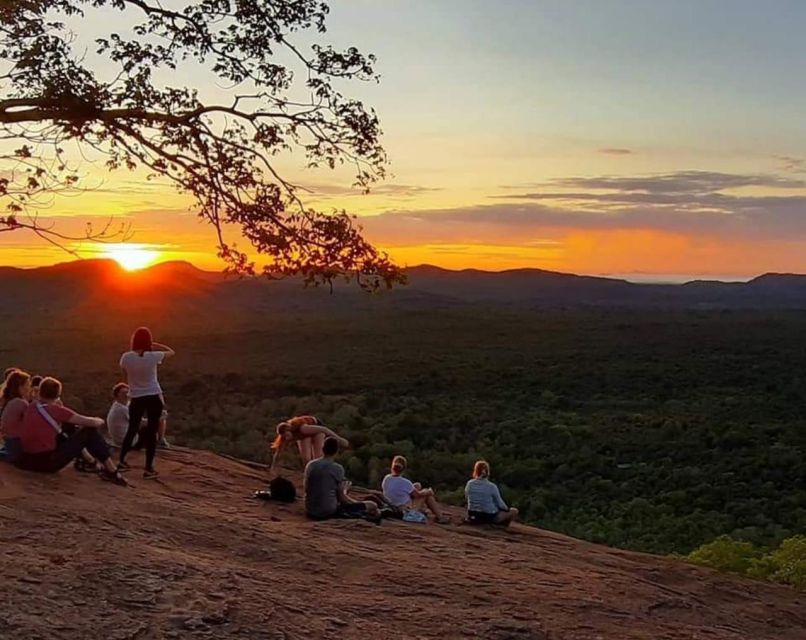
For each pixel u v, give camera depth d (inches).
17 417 330.3
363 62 311.9
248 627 197.0
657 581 352.8
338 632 209.0
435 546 336.5
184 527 290.7
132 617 188.9
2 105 282.8
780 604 353.1
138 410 379.9
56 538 239.5
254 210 289.9
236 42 307.3
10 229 282.2
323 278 290.2
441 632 225.0
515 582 292.0
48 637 169.8
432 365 3464.6
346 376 3038.9
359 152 313.6
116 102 296.5
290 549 288.5
